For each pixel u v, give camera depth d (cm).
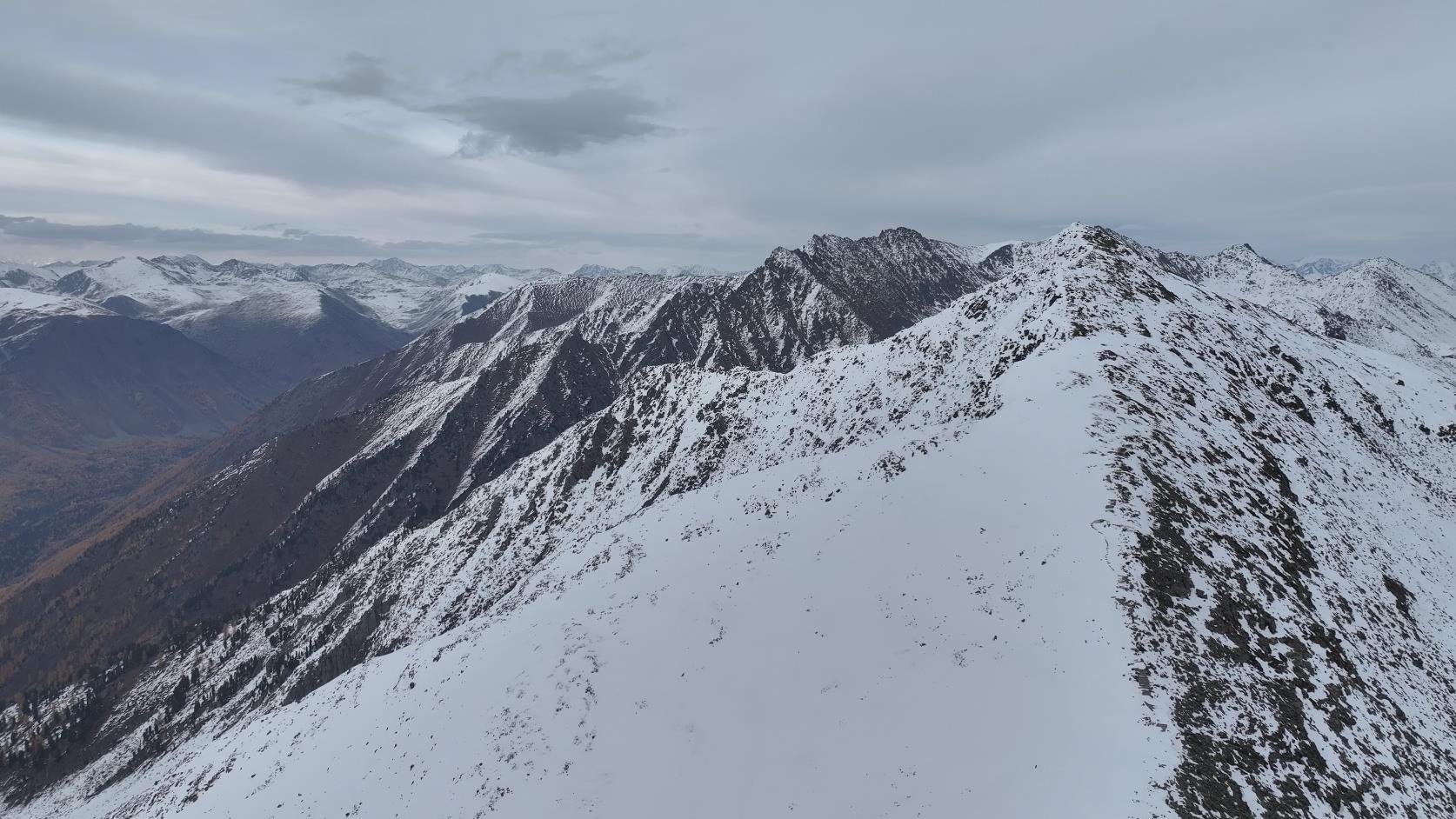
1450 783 2997
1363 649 3566
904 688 3197
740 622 4006
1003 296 8288
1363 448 6656
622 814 3172
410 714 4547
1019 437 4709
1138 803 2353
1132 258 8119
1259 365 6962
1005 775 2631
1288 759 2688
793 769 3048
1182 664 2900
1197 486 4122
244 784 5138
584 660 4141
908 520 4300
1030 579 3478
